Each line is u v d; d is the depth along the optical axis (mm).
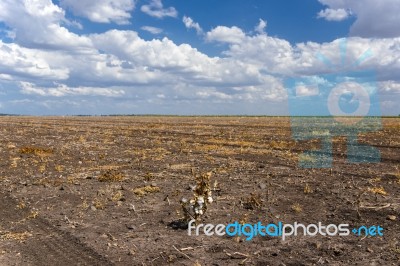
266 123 46250
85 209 8672
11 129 37188
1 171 13469
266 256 6105
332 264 5777
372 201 8844
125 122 53281
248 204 8688
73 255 6273
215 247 6477
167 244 6605
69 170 13531
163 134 29188
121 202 9133
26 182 11523
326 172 12500
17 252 6457
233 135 27078
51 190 10461
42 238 7043
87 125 44094
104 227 7500
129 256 6176
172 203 9000
